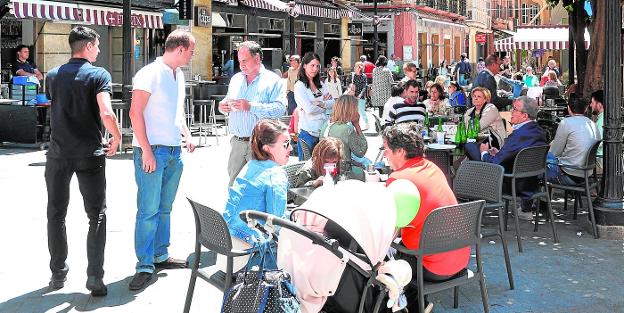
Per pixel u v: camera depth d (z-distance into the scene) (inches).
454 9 2101.4
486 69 460.4
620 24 303.3
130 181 430.0
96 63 868.6
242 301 143.9
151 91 230.8
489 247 290.8
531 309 221.9
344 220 156.8
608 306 225.1
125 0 560.4
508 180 304.3
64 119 220.8
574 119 323.0
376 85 810.8
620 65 304.2
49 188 228.5
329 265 152.4
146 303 223.3
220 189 411.8
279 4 974.4
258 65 267.0
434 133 367.2
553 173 331.0
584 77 506.0
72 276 248.8
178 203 369.7
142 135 229.1
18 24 754.8
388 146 193.0
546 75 904.3
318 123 332.5
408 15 1680.6
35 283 241.8
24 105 575.8
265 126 184.7
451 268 188.1
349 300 161.3
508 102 474.0
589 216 318.0
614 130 306.0
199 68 933.2
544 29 1055.6
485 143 350.6
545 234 313.0
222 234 175.3
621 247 291.9
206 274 186.7
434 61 1975.9
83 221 323.6
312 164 245.4
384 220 160.1
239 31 1068.5
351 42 1502.2
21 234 302.8
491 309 221.6
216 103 781.9
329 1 1307.8
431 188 185.6
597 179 354.0
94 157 224.1
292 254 154.9
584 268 263.6
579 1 520.1
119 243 291.1
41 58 765.9
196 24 920.9
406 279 161.5
